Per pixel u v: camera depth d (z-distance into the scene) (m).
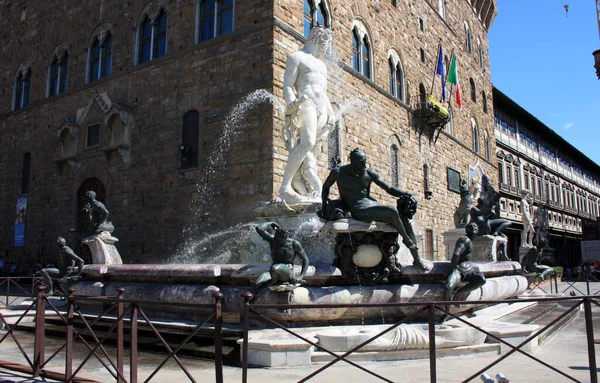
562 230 71.06
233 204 20.64
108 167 26.28
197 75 23.05
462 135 42.72
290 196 11.38
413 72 34.34
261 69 20.84
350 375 6.14
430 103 33.34
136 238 24.17
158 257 23.03
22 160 32.38
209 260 20.78
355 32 27.81
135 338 5.37
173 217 22.83
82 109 28.64
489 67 52.47
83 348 8.59
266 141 20.12
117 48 27.31
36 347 6.43
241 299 8.12
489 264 11.36
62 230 28.48
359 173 8.16
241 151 20.78
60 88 30.89
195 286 8.88
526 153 64.00
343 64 25.52
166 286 9.32
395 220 7.93
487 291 10.20
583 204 88.19
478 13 50.69
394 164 30.64
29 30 34.06
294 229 9.08
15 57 34.84
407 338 6.96
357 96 26.94
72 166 28.17
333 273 8.02
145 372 6.55
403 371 6.32
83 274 11.35
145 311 9.53
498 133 56.12
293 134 12.07
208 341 7.73
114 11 27.86
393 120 30.69
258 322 8.06
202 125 22.42
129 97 25.95
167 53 24.47
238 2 22.11
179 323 8.48
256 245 12.02
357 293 7.98
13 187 32.56
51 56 31.83
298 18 22.41
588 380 5.93
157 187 23.77
